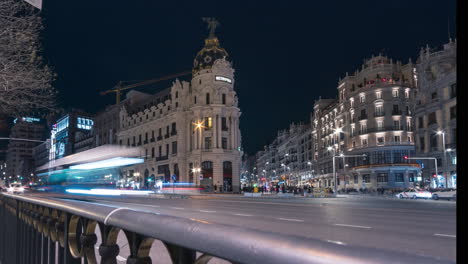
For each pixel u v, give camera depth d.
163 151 75.88
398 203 29.55
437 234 10.30
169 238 1.31
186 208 21.53
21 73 8.42
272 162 153.00
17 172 170.38
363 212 18.58
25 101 8.99
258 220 14.23
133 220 1.58
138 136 85.50
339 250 0.80
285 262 0.86
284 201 33.44
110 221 1.77
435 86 55.75
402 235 10.05
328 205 25.56
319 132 99.25
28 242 3.82
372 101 74.81
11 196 4.73
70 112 127.75
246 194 57.53
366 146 74.50
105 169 47.22
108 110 99.38
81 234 2.28
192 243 1.20
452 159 51.69
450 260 0.69
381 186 72.00
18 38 8.25
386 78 75.12
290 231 10.91
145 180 80.62
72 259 2.47
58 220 2.78
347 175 81.56
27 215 3.93
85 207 2.18
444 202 32.09
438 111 54.75
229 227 1.13
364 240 9.21
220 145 67.06
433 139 55.81
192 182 68.94
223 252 1.07
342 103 83.88
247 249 0.99
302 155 114.94
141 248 1.60
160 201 31.00
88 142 111.00
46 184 58.25
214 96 68.50
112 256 1.92
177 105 73.12
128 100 93.69
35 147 166.62
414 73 75.75
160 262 5.70
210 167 67.00
